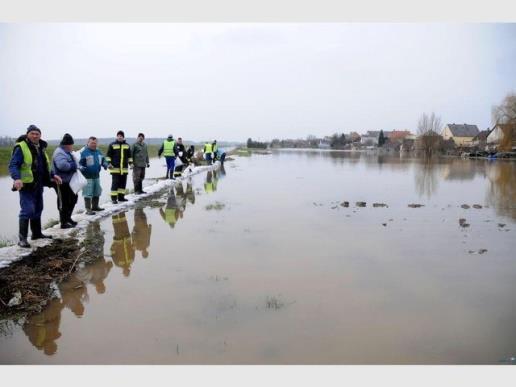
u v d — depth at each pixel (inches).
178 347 161.2
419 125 2696.9
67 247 287.3
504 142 2038.6
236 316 187.2
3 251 267.4
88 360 153.7
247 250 293.6
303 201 532.1
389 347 162.2
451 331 175.0
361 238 332.2
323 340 166.7
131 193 569.0
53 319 184.7
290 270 250.2
